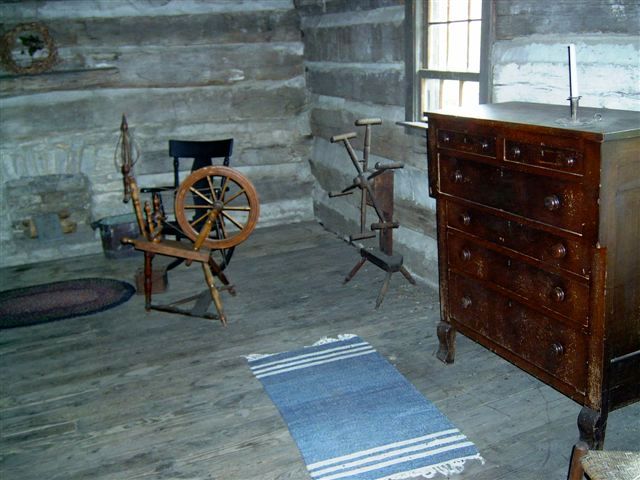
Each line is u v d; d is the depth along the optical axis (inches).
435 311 149.2
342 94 198.8
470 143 102.2
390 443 99.0
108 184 213.5
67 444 103.9
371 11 175.3
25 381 126.0
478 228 105.7
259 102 225.8
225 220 228.7
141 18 207.8
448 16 145.5
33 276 190.2
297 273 180.7
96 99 207.6
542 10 114.7
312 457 96.4
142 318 154.6
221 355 133.0
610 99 104.0
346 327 143.2
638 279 85.8
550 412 105.8
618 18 101.0
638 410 104.8
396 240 176.1
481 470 91.7
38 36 197.0
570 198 84.7
